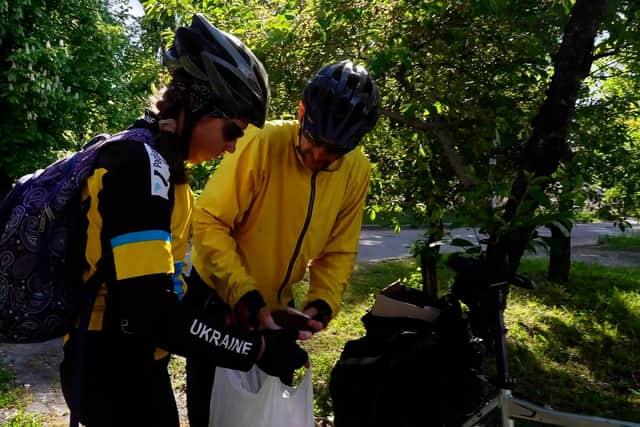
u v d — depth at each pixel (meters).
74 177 1.25
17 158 6.91
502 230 2.34
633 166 5.30
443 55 3.46
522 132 3.76
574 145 4.46
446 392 2.04
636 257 10.18
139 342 1.39
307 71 3.30
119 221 1.21
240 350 1.34
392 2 3.17
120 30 8.45
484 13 2.95
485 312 2.01
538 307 5.59
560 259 6.90
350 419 2.09
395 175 4.32
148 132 1.34
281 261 1.99
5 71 6.60
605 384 3.68
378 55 2.85
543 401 3.38
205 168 3.38
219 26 3.55
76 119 7.81
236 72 1.35
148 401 1.41
